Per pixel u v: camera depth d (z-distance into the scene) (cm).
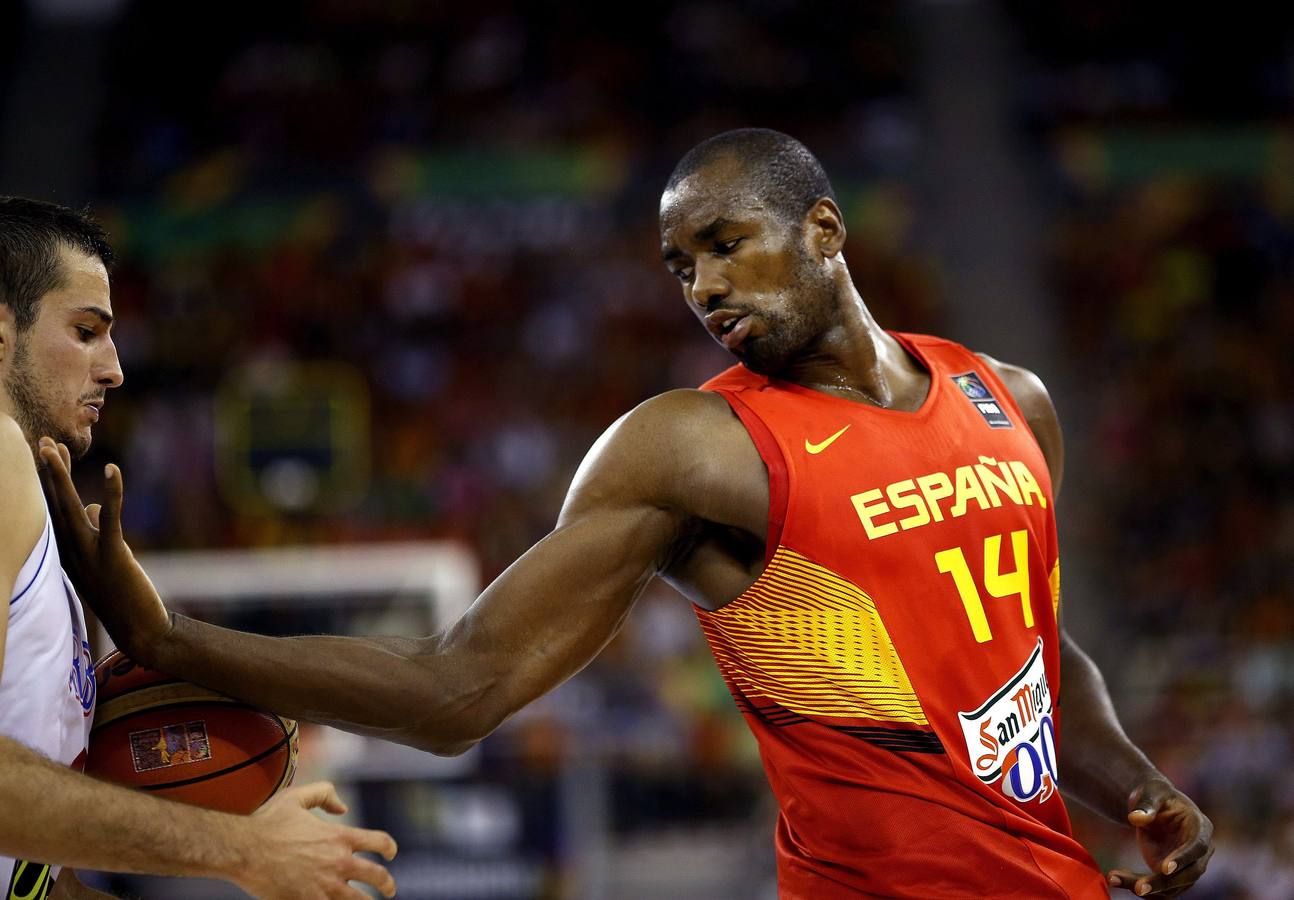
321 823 363
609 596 407
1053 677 444
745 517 408
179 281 2781
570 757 1284
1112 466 2398
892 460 418
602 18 3509
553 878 1207
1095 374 2650
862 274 2823
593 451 422
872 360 446
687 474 407
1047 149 3052
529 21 3512
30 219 390
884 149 3081
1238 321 2748
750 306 425
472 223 2886
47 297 386
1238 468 2400
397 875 1183
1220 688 1683
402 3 3559
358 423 2514
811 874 421
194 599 1376
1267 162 2978
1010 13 3538
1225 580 2117
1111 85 3300
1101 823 1380
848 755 405
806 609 406
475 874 1200
